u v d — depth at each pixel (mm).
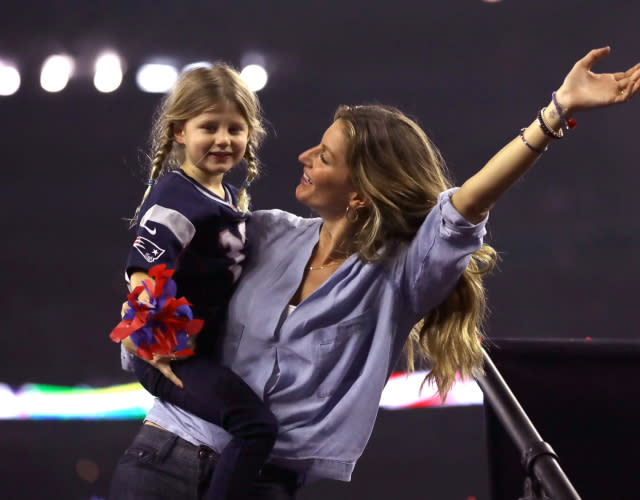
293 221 5574
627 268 31219
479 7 34094
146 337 4691
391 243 5062
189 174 5457
